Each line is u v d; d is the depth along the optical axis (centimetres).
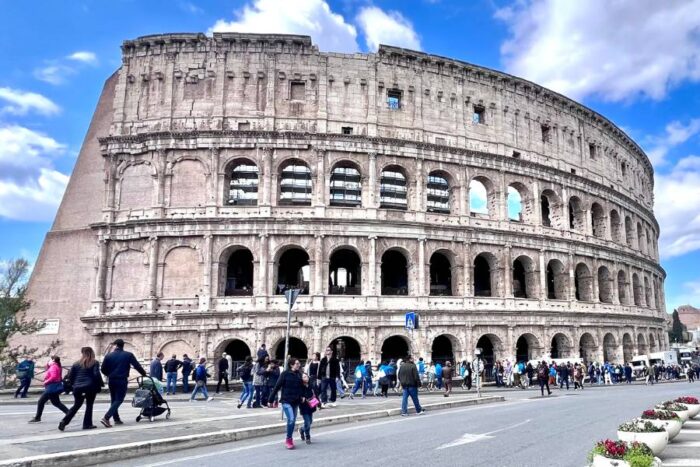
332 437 2236
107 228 5812
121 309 5641
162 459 1759
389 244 5969
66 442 1861
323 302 5644
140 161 5975
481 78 6906
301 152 5984
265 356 3331
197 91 6062
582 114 8000
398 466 1612
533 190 7038
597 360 7188
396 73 6419
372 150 6100
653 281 9238
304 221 5750
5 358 5378
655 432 1769
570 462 1675
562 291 7131
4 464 1512
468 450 1878
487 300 6322
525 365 6131
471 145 6656
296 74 6150
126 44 6191
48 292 5903
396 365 4947
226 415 2773
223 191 5856
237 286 6241
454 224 6294
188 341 5497
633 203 8831
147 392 2456
